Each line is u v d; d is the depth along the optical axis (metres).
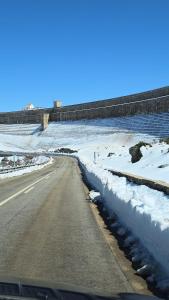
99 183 22.89
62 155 140.62
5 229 12.32
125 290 6.80
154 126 173.12
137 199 12.00
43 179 38.25
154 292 6.75
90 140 193.25
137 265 8.39
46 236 11.34
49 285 3.25
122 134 181.12
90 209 17.14
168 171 33.09
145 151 52.34
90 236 11.42
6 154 138.25
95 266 8.31
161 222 7.92
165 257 7.27
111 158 78.50
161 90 175.88
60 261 8.67
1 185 30.55
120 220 12.82
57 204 18.75
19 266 8.20
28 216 14.98
